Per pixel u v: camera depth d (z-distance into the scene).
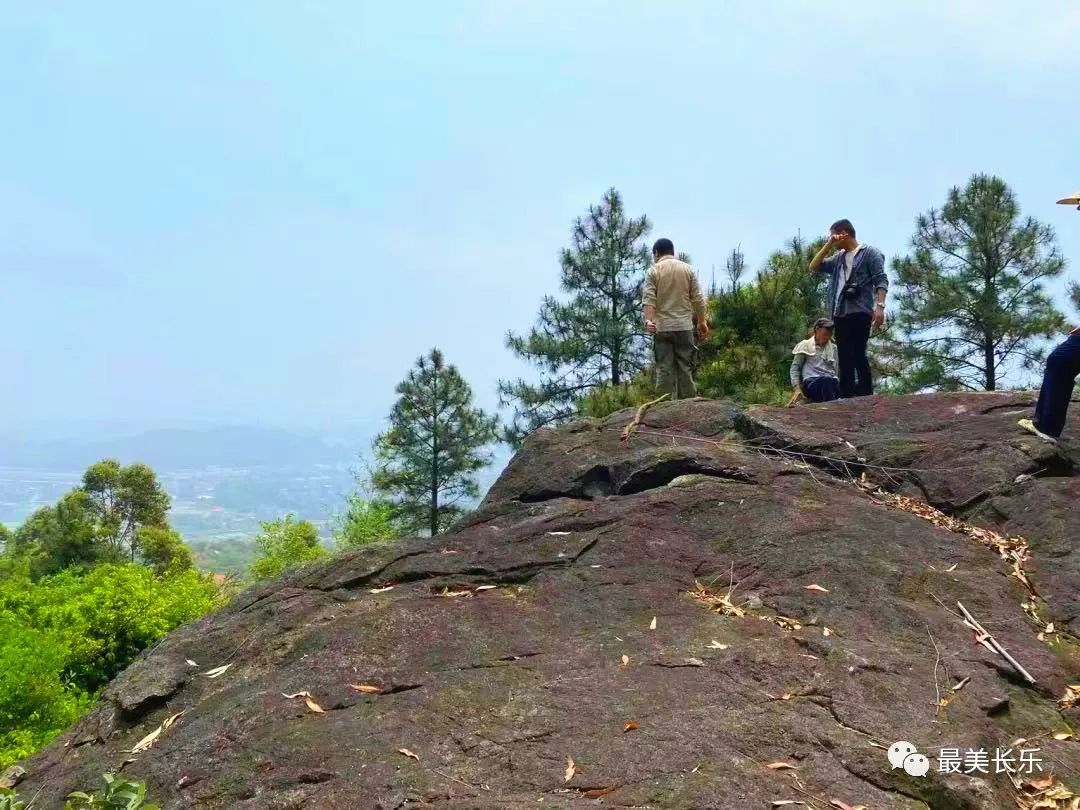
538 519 5.44
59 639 14.53
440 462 29.30
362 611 4.35
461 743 3.10
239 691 3.82
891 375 21.48
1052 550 4.74
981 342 21.38
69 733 4.11
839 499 5.36
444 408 29.47
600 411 16.91
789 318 17.09
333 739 3.15
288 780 2.99
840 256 7.98
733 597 4.29
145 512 34.59
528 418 23.97
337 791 2.87
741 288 17.91
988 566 4.57
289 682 3.71
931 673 3.54
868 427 6.61
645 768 2.88
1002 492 5.33
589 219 23.77
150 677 4.12
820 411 6.93
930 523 5.15
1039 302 20.58
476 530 5.51
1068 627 4.08
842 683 3.41
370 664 3.77
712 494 5.38
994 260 20.75
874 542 4.69
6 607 16.56
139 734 3.86
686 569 4.59
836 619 3.97
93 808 2.86
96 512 33.50
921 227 21.67
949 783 2.87
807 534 4.79
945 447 5.89
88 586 17.56
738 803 2.70
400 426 29.41
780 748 3.00
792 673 3.48
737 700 3.30
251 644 4.27
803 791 2.81
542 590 4.43
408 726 3.21
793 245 18.67
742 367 16.12
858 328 7.80
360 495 29.39
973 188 21.22
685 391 8.55
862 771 2.93
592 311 22.97
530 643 3.89
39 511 33.78
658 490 5.62
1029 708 3.44
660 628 3.95
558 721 3.19
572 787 2.82
